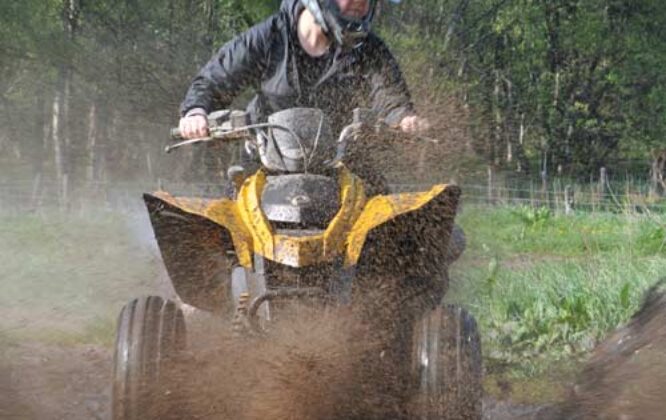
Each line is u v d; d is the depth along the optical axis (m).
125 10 66.12
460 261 20.89
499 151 74.75
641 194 46.38
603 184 57.09
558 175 82.44
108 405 11.96
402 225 9.61
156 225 9.63
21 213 44.66
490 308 16.20
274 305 9.41
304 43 11.77
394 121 11.67
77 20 64.94
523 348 14.07
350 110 11.91
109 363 14.16
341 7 11.25
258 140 10.56
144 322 9.59
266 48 11.83
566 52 82.31
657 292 12.70
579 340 14.38
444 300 16.98
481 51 76.94
